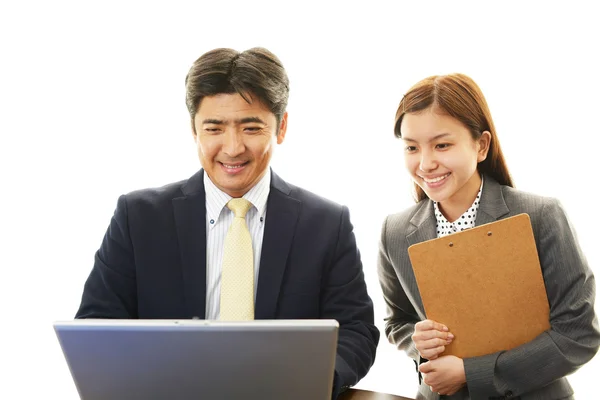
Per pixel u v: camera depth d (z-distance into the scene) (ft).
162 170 10.22
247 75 5.40
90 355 4.09
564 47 9.36
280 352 3.99
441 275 5.41
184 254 5.97
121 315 6.08
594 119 9.29
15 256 10.23
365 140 9.95
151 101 10.17
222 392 4.10
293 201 6.23
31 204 10.23
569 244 5.62
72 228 10.27
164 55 10.10
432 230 6.11
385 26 9.80
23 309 10.23
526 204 5.80
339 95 9.94
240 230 5.93
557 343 5.38
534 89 9.45
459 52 9.61
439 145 5.63
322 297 6.24
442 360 5.46
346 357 5.68
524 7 9.44
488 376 5.35
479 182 6.07
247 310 5.80
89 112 10.19
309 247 6.09
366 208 10.00
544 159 9.45
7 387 10.02
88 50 10.12
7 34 10.03
